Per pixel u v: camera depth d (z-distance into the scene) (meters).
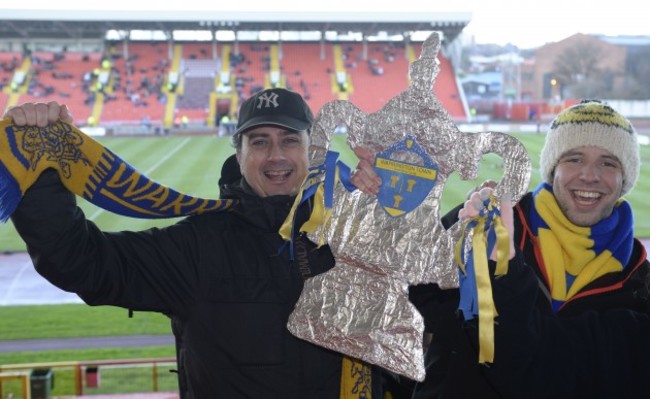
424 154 2.54
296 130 2.83
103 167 2.62
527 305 2.32
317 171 2.53
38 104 2.53
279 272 2.73
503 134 2.43
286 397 2.66
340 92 49.44
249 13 50.56
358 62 53.00
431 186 2.53
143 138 39.72
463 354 2.65
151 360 8.68
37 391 8.03
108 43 54.00
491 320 2.24
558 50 62.84
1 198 2.44
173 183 24.52
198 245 2.75
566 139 2.58
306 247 2.71
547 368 2.40
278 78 50.81
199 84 49.81
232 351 2.67
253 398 2.66
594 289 2.60
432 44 2.53
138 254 2.71
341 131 33.16
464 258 2.37
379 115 2.55
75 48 53.69
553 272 2.62
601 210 2.57
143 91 48.62
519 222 2.73
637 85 59.88
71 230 2.54
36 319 11.81
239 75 51.06
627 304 2.60
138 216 2.76
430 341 2.98
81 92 47.91
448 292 2.68
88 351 10.24
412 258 2.54
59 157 2.55
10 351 10.26
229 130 42.09
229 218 2.85
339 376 2.73
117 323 11.50
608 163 2.55
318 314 2.57
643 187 23.08
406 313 2.53
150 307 2.74
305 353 2.68
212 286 2.71
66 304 12.75
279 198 2.80
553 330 2.43
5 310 12.40
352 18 50.56
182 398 2.89
